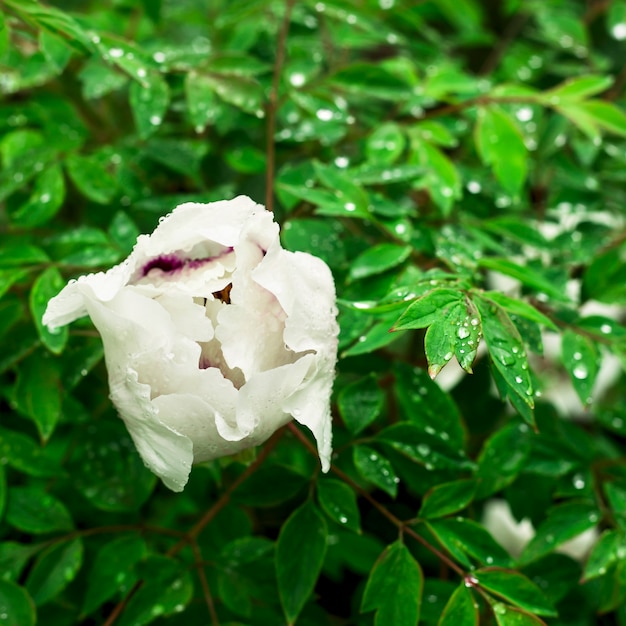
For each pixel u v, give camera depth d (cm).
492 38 88
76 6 87
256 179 73
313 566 55
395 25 83
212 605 58
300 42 77
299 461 66
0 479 59
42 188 66
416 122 70
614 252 65
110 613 62
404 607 54
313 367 50
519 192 68
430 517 56
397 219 62
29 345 60
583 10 92
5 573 59
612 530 59
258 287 50
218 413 48
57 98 75
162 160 69
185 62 69
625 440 75
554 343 88
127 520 63
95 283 49
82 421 62
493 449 60
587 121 69
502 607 54
